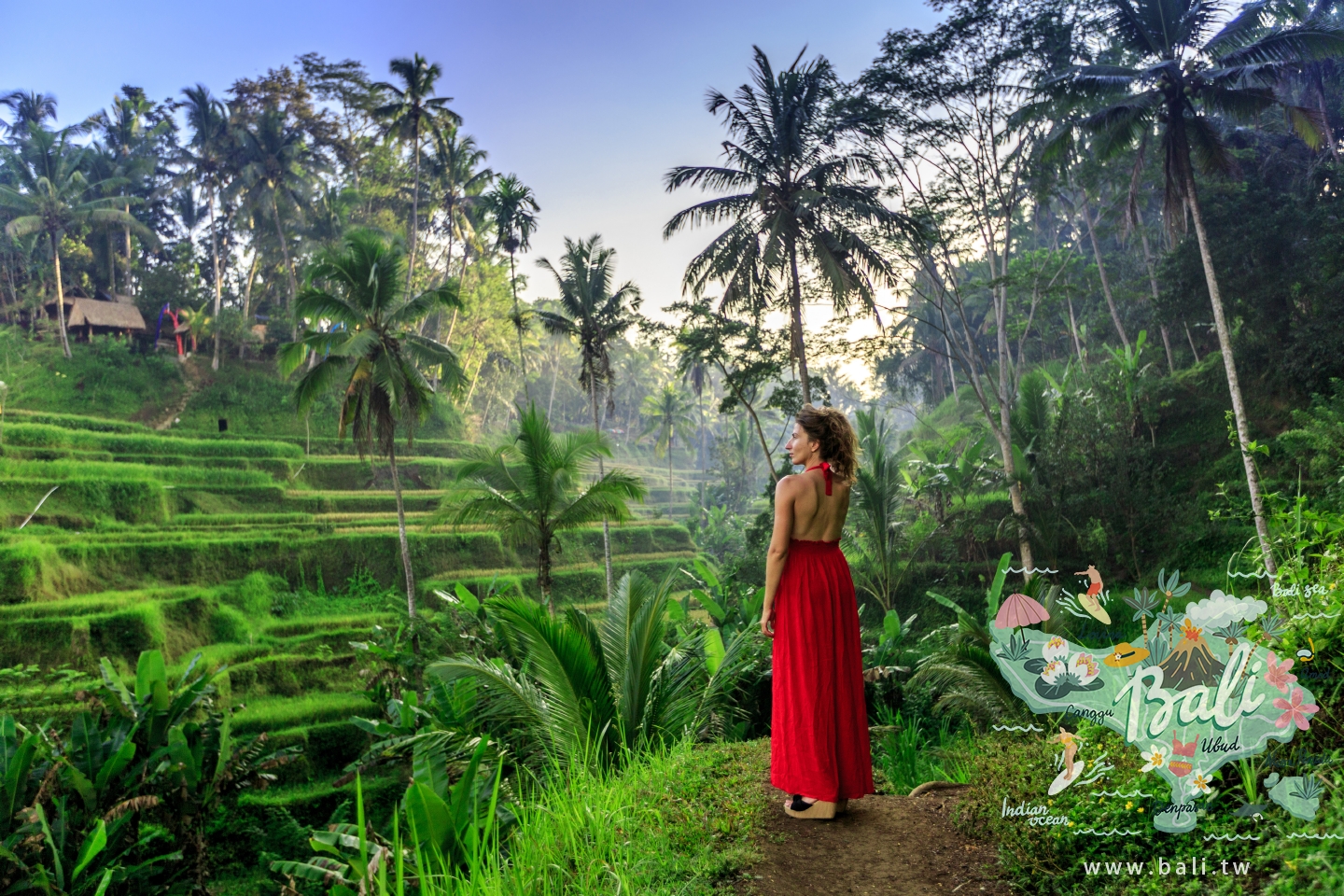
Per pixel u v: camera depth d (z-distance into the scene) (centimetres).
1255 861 222
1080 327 3497
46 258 5572
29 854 962
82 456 3509
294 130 5088
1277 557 301
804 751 336
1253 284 2459
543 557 1917
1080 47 2259
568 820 350
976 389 2322
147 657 1243
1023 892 267
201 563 2912
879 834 324
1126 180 2745
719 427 9388
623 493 1892
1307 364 2283
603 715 693
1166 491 2283
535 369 8006
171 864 1190
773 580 347
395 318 2334
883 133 2198
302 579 3050
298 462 3994
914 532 2575
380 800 1700
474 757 406
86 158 5769
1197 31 1983
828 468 343
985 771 337
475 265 5538
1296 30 1831
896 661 1445
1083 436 2412
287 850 1529
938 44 2059
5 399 4006
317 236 5428
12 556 2433
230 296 6225
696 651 868
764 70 2117
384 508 3812
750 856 304
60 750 1165
